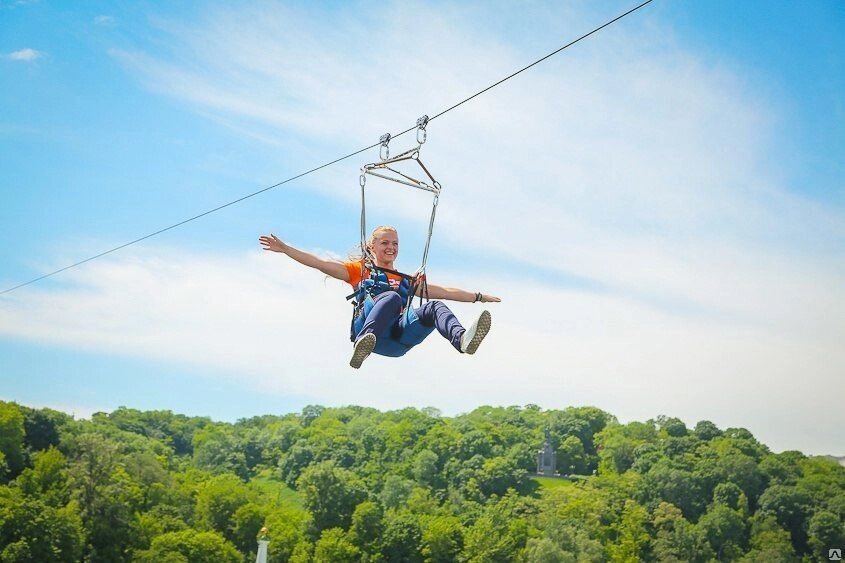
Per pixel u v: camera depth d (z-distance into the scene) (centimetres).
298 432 19638
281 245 1098
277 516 12081
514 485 16162
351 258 1149
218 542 10212
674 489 14962
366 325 1041
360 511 12038
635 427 19462
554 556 11912
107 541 9581
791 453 16350
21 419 10700
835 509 13962
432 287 1155
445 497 15738
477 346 1014
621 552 12912
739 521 13725
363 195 1151
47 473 9881
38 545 8412
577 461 18800
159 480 11869
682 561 13062
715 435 18150
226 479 13225
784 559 12950
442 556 11881
